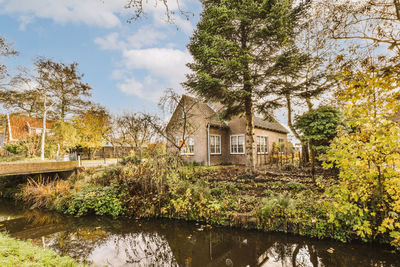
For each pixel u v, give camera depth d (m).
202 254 4.31
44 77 17.53
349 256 3.80
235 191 7.13
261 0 8.56
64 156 18.72
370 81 3.04
